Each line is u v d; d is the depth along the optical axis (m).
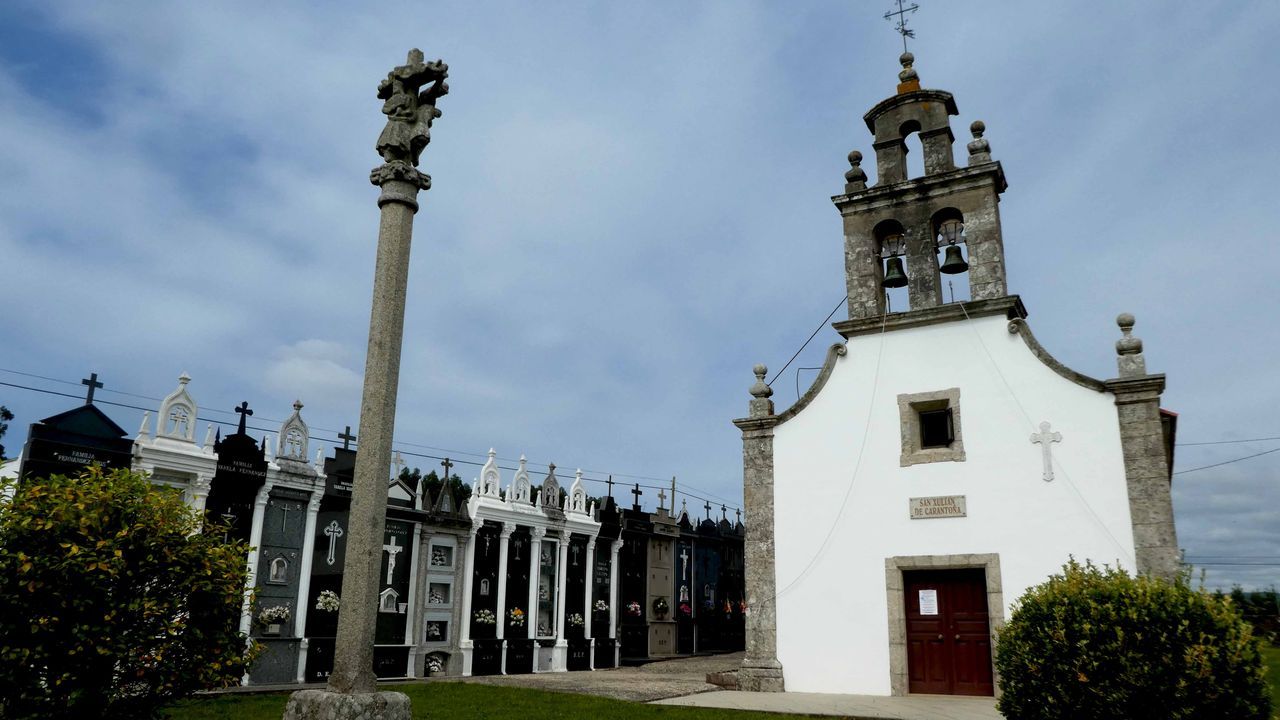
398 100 9.29
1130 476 14.48
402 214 9.05
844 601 16.14
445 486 23.95
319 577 19.64
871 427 16.69
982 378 15.98
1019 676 9.80
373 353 8.59
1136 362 14.88
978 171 16.70
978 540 15.32
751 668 16.44
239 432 18.45
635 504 30.50
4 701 8.36
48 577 8.53
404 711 7.91
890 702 14.37
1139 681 8.91
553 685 17.12
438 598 22.86
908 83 18.34
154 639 8.89
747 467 17.64
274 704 13.75
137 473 9.84
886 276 17.30
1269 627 26.61
